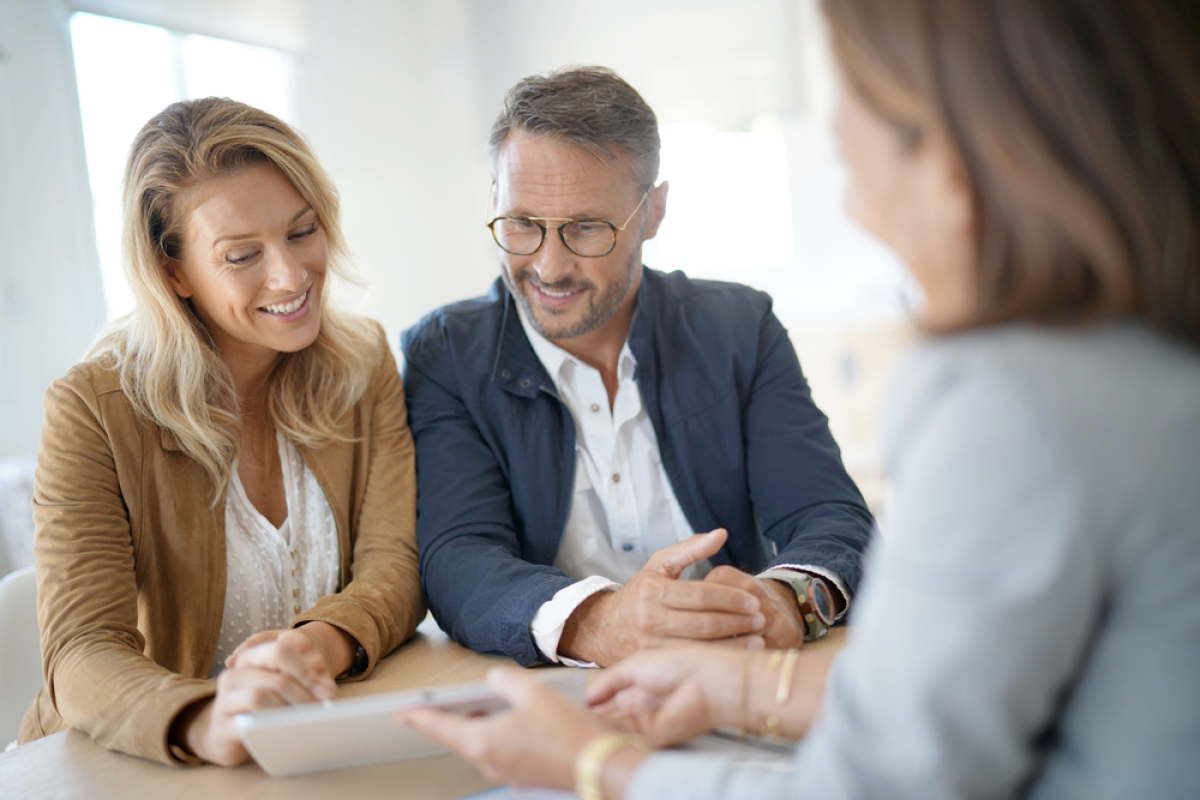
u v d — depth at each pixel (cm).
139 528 130
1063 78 57
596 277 146
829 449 157
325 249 140
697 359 160
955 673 55
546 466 154
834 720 61
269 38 468
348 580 148
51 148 363
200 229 130
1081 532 55
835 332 470
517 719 73
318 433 145
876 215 66
